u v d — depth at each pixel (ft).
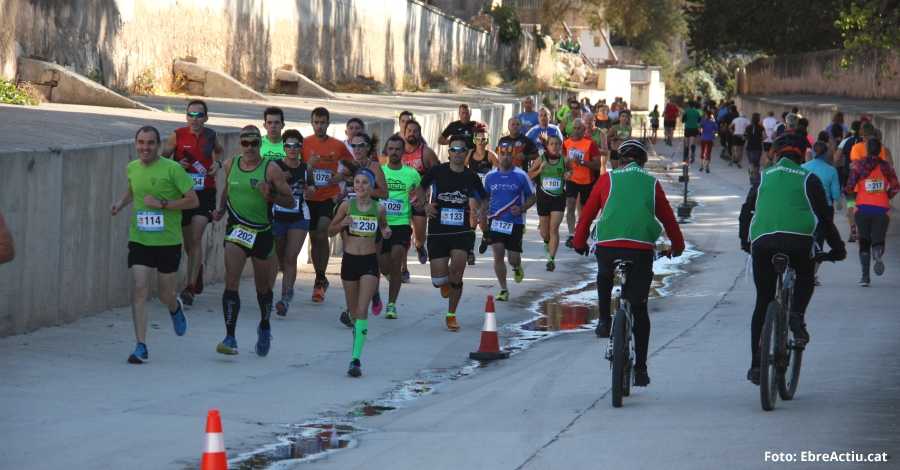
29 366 48.83
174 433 40.16
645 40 463.01
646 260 45.57
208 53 158.40
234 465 36.96
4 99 94.63
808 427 40.01
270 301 55.62
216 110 116.88
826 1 284.00
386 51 239.71
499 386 50.49
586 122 101.35
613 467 35.19
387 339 62.03
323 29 205.26
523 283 82.69
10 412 41.78
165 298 53.36
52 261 56.18
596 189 46.44
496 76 297.53
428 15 268.82
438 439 40.16
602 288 46.21
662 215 45.78
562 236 110.63
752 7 304.09
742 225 46.88
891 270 87.86
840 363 52.54
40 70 105.70
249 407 45.47
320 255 70.85
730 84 506.89
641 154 46.21
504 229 74.84
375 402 47.85
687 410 43.47
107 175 61.11
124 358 52.42
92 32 123.34
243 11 170.09
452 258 64.49
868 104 224.12
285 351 57.21
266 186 53.52
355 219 53.67
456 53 293.23
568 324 67.87
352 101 171.01
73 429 40.01
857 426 40.09
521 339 63.36
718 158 245.24
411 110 149.38
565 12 426.51
